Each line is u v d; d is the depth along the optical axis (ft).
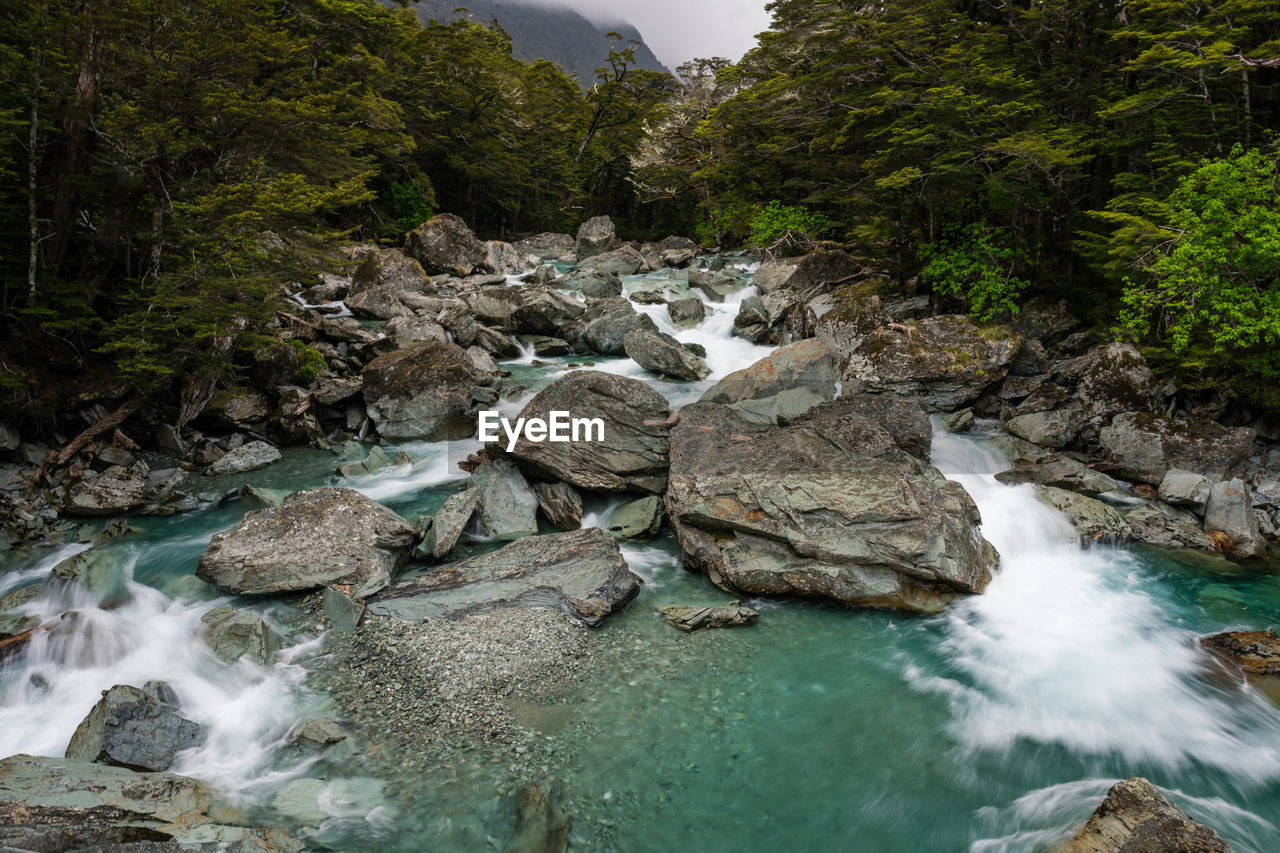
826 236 100.53
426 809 19.31
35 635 25.75
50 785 17.72
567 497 39.06
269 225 44.55
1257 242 39.83
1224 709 24.48
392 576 31.91
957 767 21.59
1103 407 48.96
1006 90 57.26
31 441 43.24
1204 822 19.35
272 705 23.65
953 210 68.85
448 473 46.19
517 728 22.71
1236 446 42.78
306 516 32.48
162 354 47.65
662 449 40.78
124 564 32.91
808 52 87.25
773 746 22.35
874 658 27.37
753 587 31.60
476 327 71.15
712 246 154.10
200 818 18.11
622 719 23.39
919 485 34.27
